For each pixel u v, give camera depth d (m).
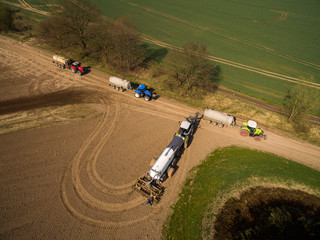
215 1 103.38
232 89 44.31
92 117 34.59
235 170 27.17
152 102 39.16
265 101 41.25
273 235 20.73
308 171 27.86
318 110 39.09
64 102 37.38
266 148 31.12
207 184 25.22
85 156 27.78
